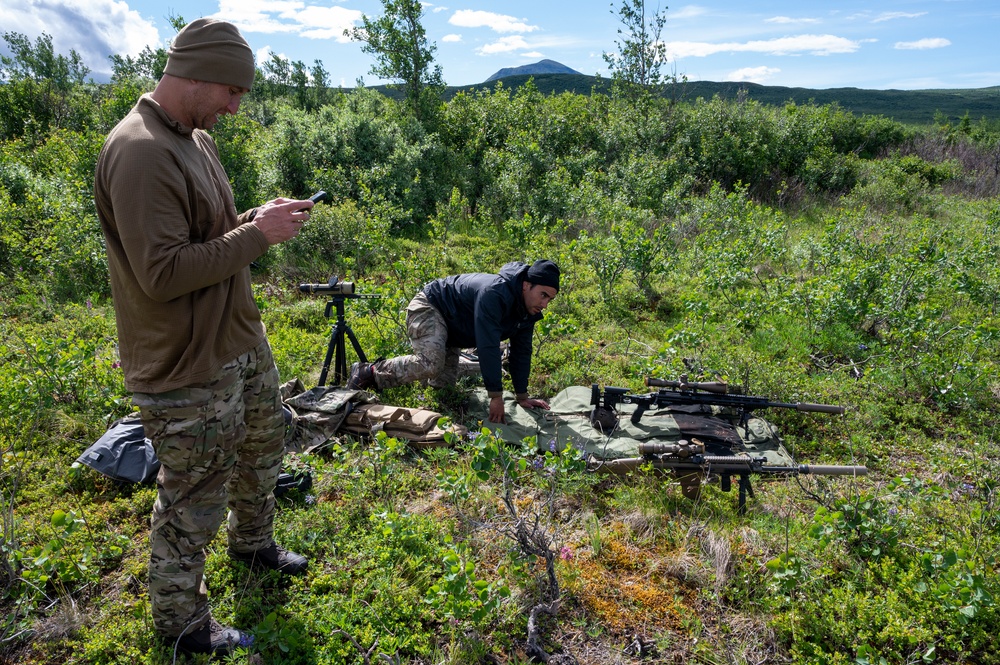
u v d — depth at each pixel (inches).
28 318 255.3
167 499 94.2
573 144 653.9
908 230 418.0
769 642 114.8
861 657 104.1
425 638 109.7
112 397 171.2
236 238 86.6
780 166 690.2
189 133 88.3
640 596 123.6
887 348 240.8
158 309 85.2
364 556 128.1
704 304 261.0
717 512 147.0
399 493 150.7
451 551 110.1
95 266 293.4
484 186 519.8
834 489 157.2
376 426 166.6
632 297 305.6
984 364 226.1
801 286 290.2
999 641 110.7
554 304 293.0
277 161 469.4
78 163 380.2
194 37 83.6
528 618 114.2
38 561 106.8
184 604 98.9
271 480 113.8
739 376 207.0
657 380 175.6
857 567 127.6
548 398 206.7
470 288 183.3
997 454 179.8
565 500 150.6
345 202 399.2
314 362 221.1
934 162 831.7
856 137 884.0
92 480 149.2
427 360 184.2
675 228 428.5
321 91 869.2
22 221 323.0
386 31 605.9
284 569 121.5
